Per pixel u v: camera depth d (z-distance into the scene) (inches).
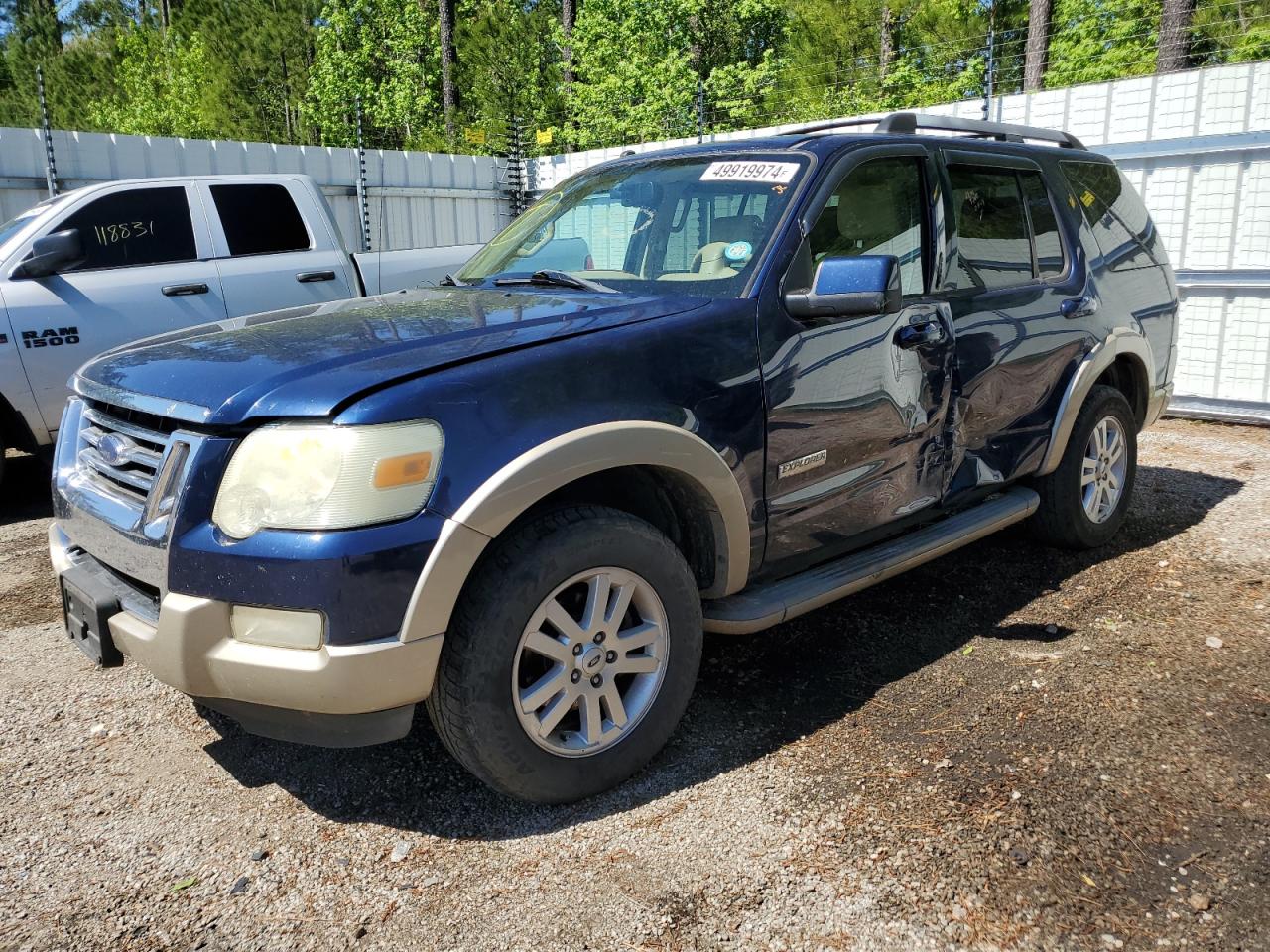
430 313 118.8
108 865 99.3
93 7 1642.5
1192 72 298.7
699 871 95.4
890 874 94.1
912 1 844.0
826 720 124.3
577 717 110.7
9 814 108.3
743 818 103.7
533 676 105.9
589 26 1095.0
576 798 105.7
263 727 97.0
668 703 111.2
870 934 86.4
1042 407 163.3
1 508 238.4
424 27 1231.5
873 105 808.3
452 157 477.7
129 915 91.7
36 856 100.8
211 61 1157.7
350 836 103.3
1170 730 120.4
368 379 93.6
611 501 115.4
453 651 95.3
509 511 94.3
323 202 290.7
